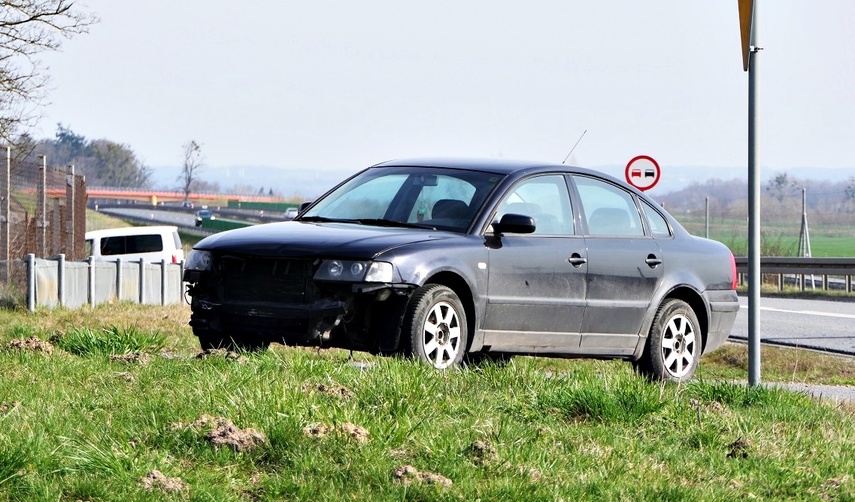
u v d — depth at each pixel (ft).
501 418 37.22
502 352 54.44
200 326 50.57
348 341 49.14
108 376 41.81
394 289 47.78
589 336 56.54
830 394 65.67
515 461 32.37
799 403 49.16
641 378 45.50
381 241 48.85
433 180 55.01
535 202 55.21
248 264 49.62
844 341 98.89
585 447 35.63
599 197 58.80
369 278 47.29
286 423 32.04
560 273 54.65
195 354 51.90
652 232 60.90
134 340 52.95
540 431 36.88
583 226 56.95
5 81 156.66
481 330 51.72
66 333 56.39
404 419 34.60
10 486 26.03
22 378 40.75
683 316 60.95
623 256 57.88
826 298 160.35
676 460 35.40
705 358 90.68
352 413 34.30
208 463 30.04
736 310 64.90
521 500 28.96
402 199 54.44
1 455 26.96
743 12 57.41
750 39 57.47
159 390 37.99
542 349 54.95
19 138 158.51
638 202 60.85
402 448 32.71
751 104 57.67
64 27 157.99
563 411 40.50
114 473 27.73
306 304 48.06
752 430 40.45
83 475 27.53
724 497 31.37
